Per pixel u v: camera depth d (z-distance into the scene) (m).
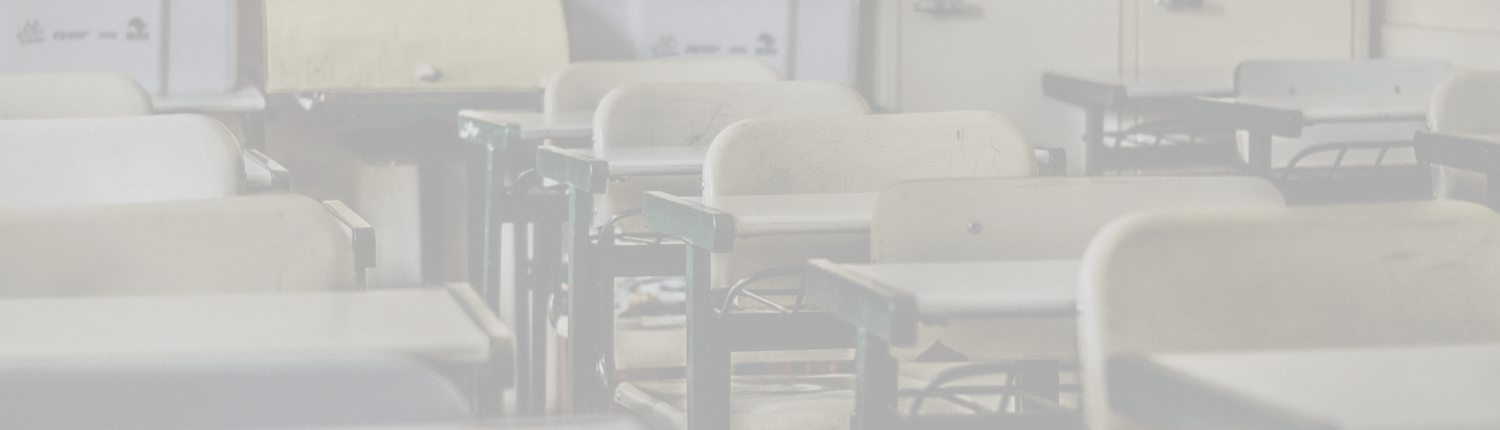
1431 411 0.83
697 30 4.08
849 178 2.09
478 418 0.87
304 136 4.00
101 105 2.22
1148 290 1.11
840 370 2.65
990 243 1.59
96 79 2.22
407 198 4.09
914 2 4.29
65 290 1.16
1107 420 1.05
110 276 1.17
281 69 3.73
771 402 2.22
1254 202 1.61
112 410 0.81
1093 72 4.38
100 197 1.57
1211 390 0.86
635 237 2.66
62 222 1.16
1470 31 4.23
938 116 2.10
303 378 0.84
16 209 1.15
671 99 2.62
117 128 1.58
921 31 4.32
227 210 1.20
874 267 1.34
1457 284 1.21
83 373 0.81
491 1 3.92
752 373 2.60
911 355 1.61
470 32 3.87
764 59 4.09
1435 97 2.55
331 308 1.07
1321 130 3.64
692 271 1.87
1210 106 3.10
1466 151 2.17
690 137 2.63
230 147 1.59
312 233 1.21
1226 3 4.51
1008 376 1.89
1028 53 4.41
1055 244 1.60
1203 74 4.26
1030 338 1.71
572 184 2.32
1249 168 2.98
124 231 1.18
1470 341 1.22
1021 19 4.39
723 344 1.90
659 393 2.27
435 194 4.06
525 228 3.09
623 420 0.79
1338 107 2.90
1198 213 1.13
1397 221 1.20
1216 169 4.25
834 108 2.69
